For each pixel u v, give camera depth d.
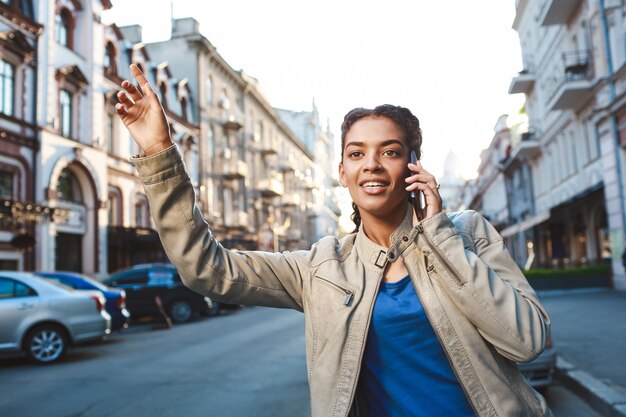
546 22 22.06
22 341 8.69
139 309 15.91
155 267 16.58
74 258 21.09
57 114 19.89
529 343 1.34
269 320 16.14
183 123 30.48
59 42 20.34
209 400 5.99
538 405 1.48
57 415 5.50
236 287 1.55
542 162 29.33
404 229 1.55
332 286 1.52
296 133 70.00
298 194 57.16
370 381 1.51
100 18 22.98
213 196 34.19
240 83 39.28
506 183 40.66
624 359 6.90
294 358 8.76
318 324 1.52
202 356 9.26
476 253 1.55
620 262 18.52
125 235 22.75
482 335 1.42
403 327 1.46
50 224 18.95
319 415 1.47
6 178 17.77
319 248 1.66
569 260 26.16
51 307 8.95
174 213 1.47
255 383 6.87
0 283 8.84
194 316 16.97
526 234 32.75
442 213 1.45
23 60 18.39
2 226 17.02
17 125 18.05
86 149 21.30
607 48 17.53
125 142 24.86
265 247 38.41
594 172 20.09
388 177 1.52
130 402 5.97
